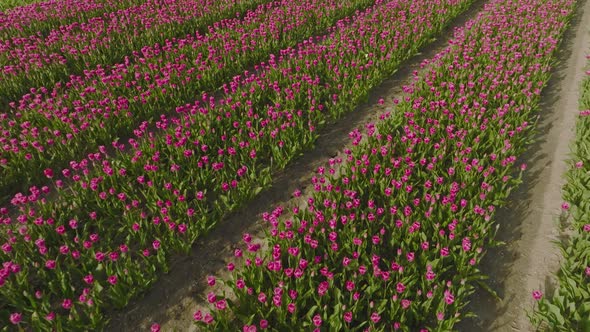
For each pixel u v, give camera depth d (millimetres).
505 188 6172
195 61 9641
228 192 5832
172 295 4801
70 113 7551
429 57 11336
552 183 6234
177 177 6008
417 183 5762
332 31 13008
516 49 10180
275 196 6379
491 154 6020
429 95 8289
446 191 5691
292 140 7148
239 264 5199
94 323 4195
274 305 4160
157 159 6180
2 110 8328
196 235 5285
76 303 4523
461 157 6141
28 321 4242
